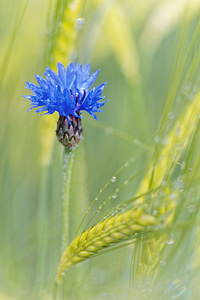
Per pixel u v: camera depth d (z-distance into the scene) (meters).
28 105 0.56
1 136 0.54
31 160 0.56
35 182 0.56
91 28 0.53
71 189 0.49
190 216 0.41
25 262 0.52
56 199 0.50
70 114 0.45
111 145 0.58
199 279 0.46
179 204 0.40
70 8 0.47
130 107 0.56
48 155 0.50
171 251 0.43
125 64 0.53
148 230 0.40
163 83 0.64
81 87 0.45
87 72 0.45
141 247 0.42
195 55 0.42
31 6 0.54
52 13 0.48
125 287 0.48
